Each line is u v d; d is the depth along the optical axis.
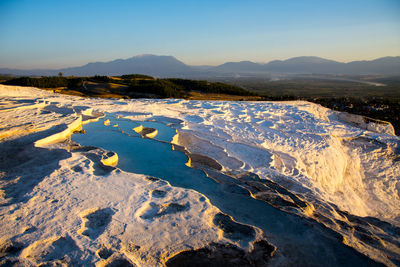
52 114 15.02
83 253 4.57
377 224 8.16
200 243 5.11
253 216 6.45
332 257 5.10
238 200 7.28
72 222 5.38
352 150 18.78
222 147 12.91
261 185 8.77
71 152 9.27
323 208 8.17
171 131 14.98
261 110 24.97
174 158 10.37
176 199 6.59
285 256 5.02
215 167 10.30
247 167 11.05
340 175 15.06
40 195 6.34
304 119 23.34
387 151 19.17
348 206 11.16
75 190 6.66
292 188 9.98
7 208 5.73
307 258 5.02
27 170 7.74
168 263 4.57
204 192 7.63
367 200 15.14
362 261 5.06
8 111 15.27
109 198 6.40
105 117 17.44
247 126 18.27
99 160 8.91
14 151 9.17
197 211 6.14
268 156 12.61
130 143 11.92
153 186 7.22
